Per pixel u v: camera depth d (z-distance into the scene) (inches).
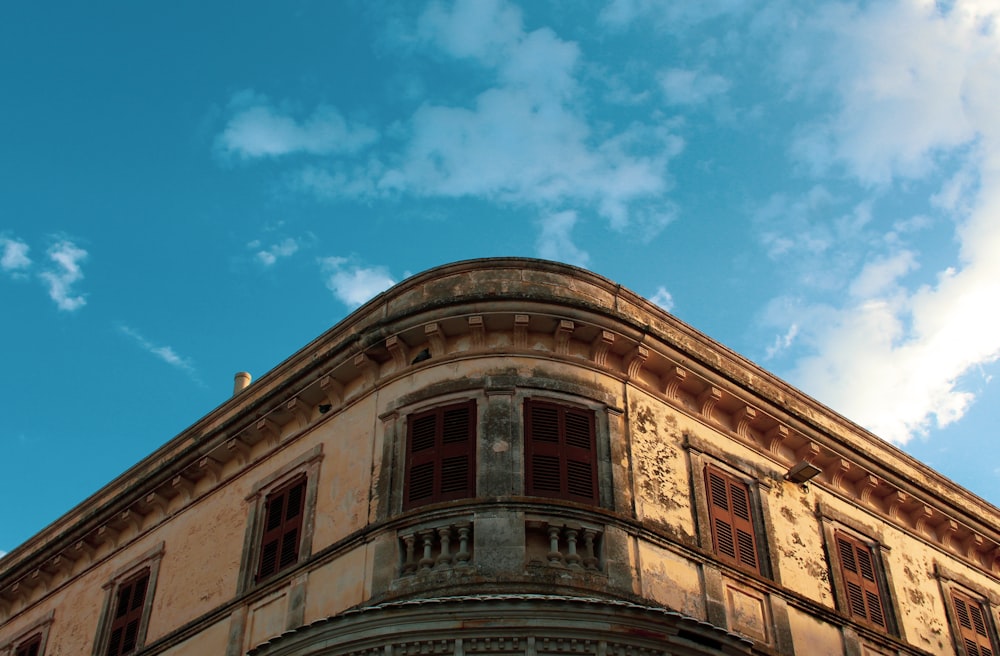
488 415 869.8
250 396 1067.3
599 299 954.1
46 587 1183.6
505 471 841.5
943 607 1080.2
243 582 937.5
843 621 958.4
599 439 885.2
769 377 1058.1
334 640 759.1
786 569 950.4
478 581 780.6
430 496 847.7
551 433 871.7
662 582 836.6
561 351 911.7
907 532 1101.7
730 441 984.9
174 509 1074.7
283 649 783.1
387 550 824.9
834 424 1095.6
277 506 963.3
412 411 898.7
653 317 990.4
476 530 807.1
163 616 1000.2
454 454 861.2
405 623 744.3
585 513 826.2
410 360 928.9
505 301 902.4
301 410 988.6
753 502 967.6
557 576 789.9
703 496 922.7
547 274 949.8
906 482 1098.7
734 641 780.0
